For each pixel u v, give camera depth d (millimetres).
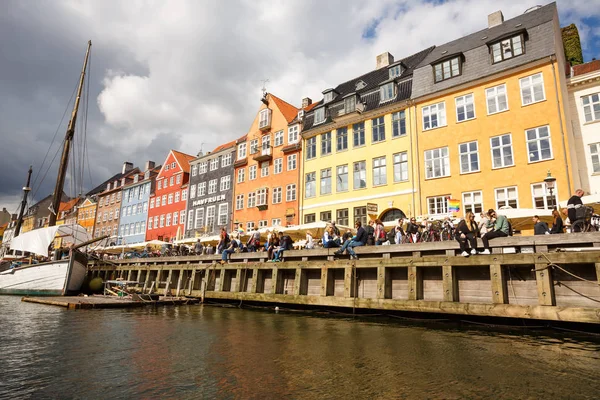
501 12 25094
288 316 14016
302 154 31297
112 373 6504
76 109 30438
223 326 11602
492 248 10555
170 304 19031
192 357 7590
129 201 56688
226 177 39906
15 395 5465
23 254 30891
